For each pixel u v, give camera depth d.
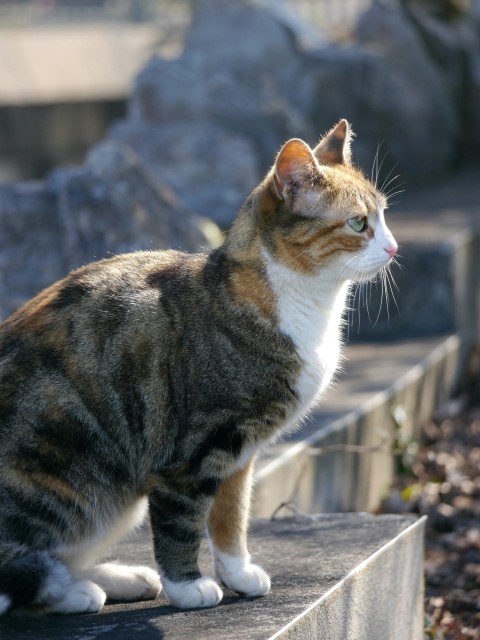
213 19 21.61
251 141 20.11
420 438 14.20
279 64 21.36
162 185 13.85
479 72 25.33
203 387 6.89
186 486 6.86
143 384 6.89
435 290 15.84
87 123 26.31
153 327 6.95
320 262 7.34
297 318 7.19
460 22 26.69
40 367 6.85
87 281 7.20
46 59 25.78
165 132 19.67
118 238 12.38
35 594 6.53
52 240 12.45
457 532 11.63
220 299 7.07
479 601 9.99
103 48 27.59
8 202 12.55
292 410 7.21
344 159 8.11
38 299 7.36
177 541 6.91
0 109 23.73
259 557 7.87
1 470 6.66
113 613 6.86
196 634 6.42
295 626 6.61
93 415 6.82
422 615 8.80
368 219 7.54
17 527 6.69
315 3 31.06
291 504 9.75
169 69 20.52
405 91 22.77
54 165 25.38
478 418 15.23
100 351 6.88
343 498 11.50
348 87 21.83
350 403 12.27
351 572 7.47
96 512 6.95
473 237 17.23
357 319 15.93
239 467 7.10
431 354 14.73
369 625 7.75
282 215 7.31
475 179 23.05
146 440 6.96
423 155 22.92
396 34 23.58
